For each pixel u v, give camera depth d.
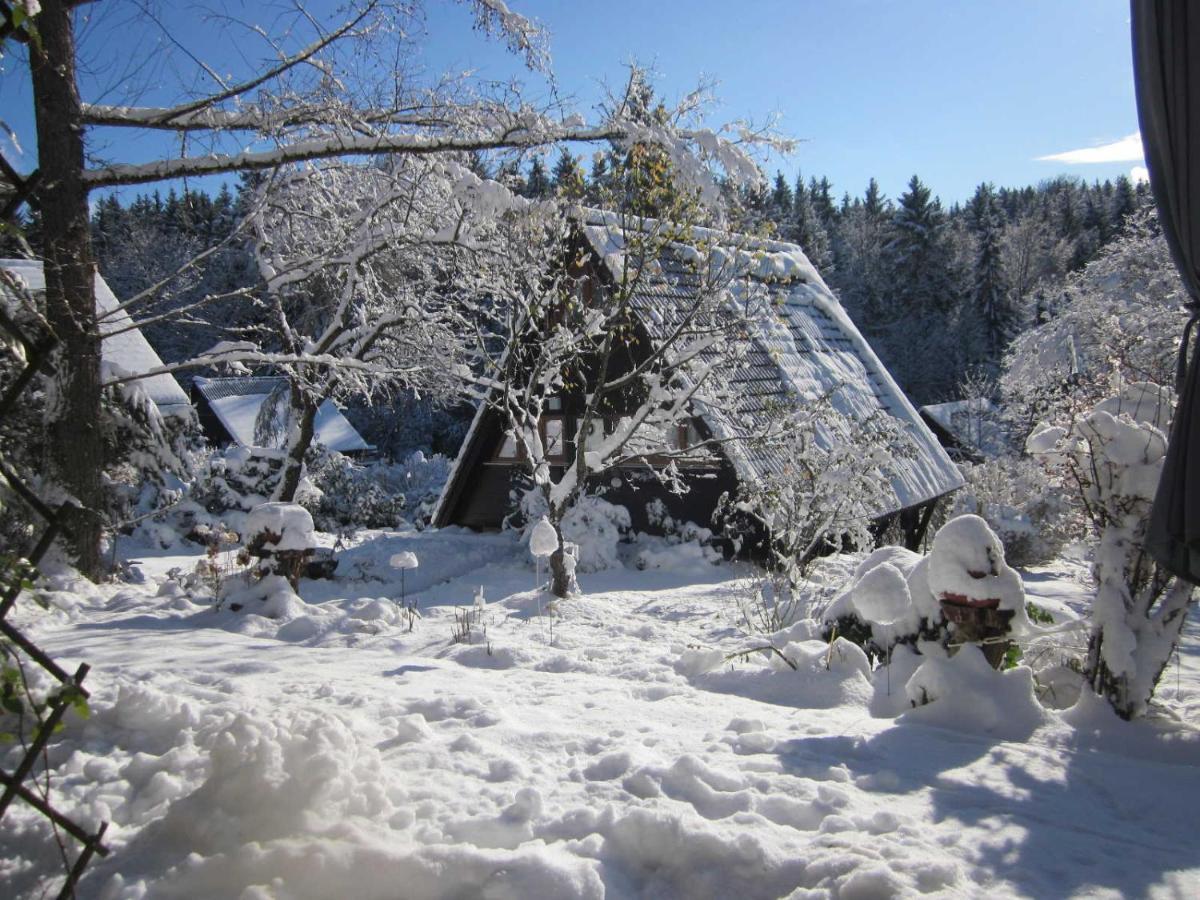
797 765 3.97
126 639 7.25
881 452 12.32
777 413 12.62
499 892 2.80
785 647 6.31
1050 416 8.48
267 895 2.79
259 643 7.31
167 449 13.41
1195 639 10.91
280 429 17.30
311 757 3.27
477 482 18.66
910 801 3.64
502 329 14.74
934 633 5.97
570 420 16.91
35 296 9.88
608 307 11.96
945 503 21.14
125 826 3.25
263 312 14.52
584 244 14.07
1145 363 15.75
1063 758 4.24
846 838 3.15
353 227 12.13
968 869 3.02
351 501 21.77
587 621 9.59
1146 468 5.12
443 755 3.87
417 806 3.35
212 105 9.98
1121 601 5.14
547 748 4.11
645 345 15.34
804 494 11.95
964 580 5.14
